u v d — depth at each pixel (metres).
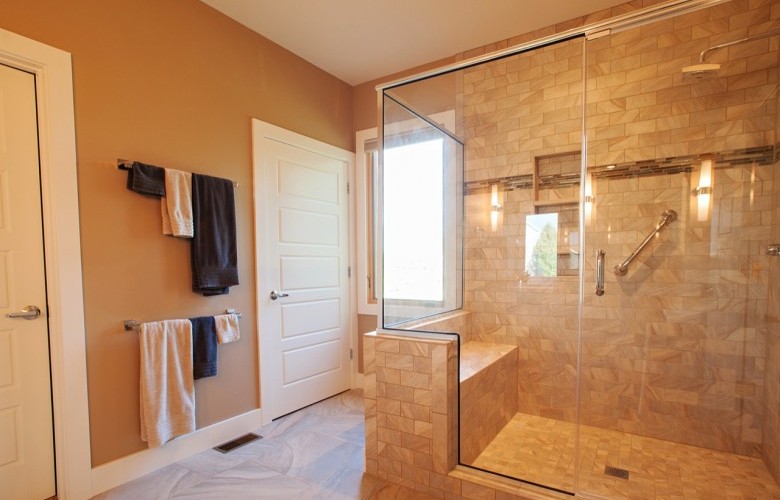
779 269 1.96
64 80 1.80
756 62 2.10
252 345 2.64
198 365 2.25
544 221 2.71
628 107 2.41
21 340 1.72
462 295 2.97
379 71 3.30
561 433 2.46
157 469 2.10
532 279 2.75
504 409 2.57
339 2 2.39
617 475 1.93
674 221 2.31
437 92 2.81
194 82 2.33
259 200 2.68
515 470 2.00
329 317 3.26
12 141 1.70
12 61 1.67
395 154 2.51
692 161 2.26
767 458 2.01
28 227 1.74
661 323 2.34
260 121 2.70
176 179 2.17
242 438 2.50
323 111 3.25
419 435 1.94
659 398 2.35
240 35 2.60
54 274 1.77
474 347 2.78
